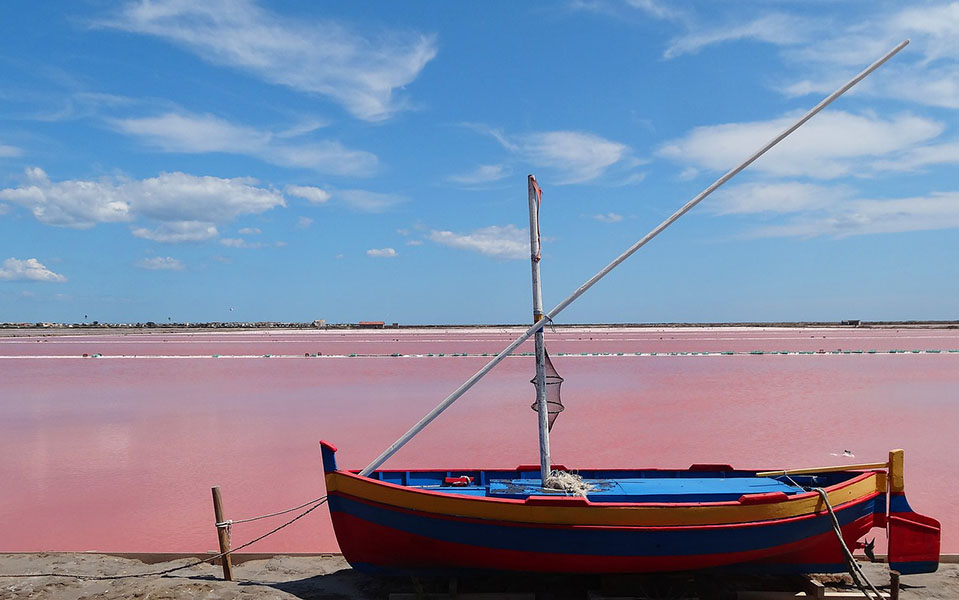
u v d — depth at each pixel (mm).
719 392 29750
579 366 43969
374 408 25484
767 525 8414
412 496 8703
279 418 23328
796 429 20656
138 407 26094
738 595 8703
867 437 19266
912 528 9000
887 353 55281
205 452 17891
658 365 44531
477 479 10633
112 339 93812
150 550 10898
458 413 24047
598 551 8320
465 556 8703
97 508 13062
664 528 8227
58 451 18188
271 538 11430
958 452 17250
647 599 8523
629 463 16156
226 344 78625
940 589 8945
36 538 11453
